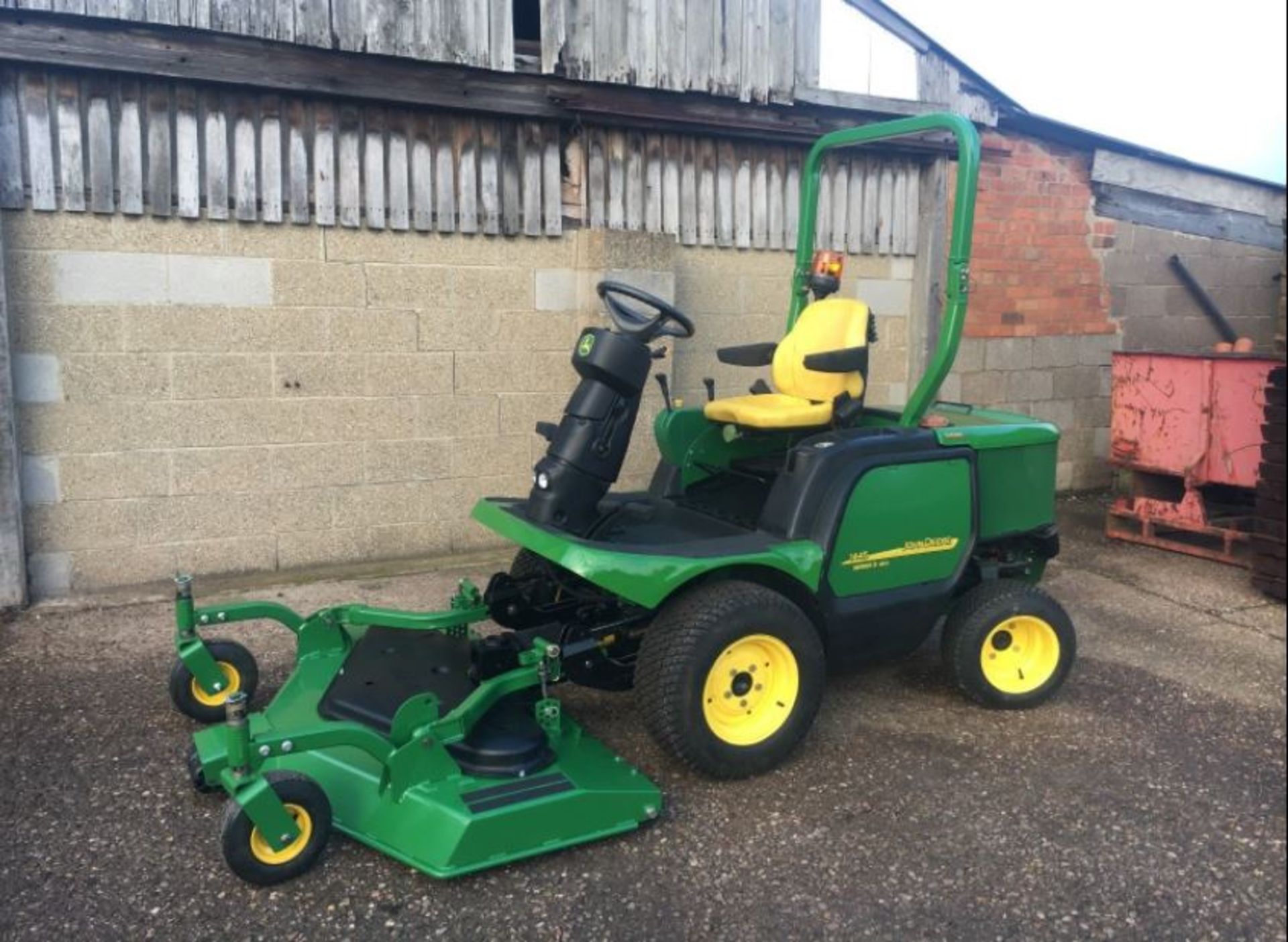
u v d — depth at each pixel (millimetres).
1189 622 5215
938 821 3229
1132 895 2854
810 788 3420
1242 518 6289
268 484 5387
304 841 2795
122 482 5078
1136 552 6477
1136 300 8039
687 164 6266
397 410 5629
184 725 3732
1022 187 7426
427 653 3641
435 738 2930
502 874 2877
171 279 5039
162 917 2654
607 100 5824
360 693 3299
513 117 5672
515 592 3912
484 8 5418
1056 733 3891
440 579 5492
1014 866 2988
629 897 2793
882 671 4504
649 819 3148
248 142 5102
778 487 3631
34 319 4816
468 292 5715
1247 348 6734
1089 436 8023
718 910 2746
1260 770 3623
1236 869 2992
